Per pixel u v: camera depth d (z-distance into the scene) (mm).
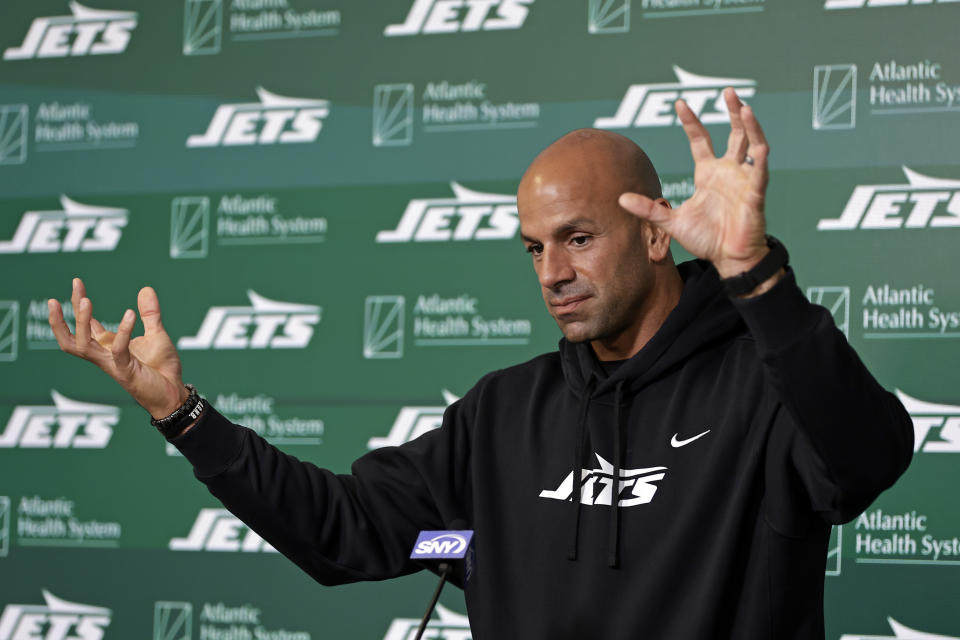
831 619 4941
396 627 5453
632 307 3160
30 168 6129
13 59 6230
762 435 2887
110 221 6000
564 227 3041
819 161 5145
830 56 5195
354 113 5789
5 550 5852
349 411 5594
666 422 3131
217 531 5688
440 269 5586
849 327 5031
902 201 5043
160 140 6004
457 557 2836
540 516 3174
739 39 5324
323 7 5898
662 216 2520
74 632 5734
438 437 3543
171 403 3148
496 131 5605
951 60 5066
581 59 5535
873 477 2590
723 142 5289
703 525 2924
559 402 3385
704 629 2814
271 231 5809
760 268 2451
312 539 3396
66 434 5887
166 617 5664
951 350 4934
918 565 4883
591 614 2982
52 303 3041
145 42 6094
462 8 5719
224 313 5797
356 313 5645
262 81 5926
